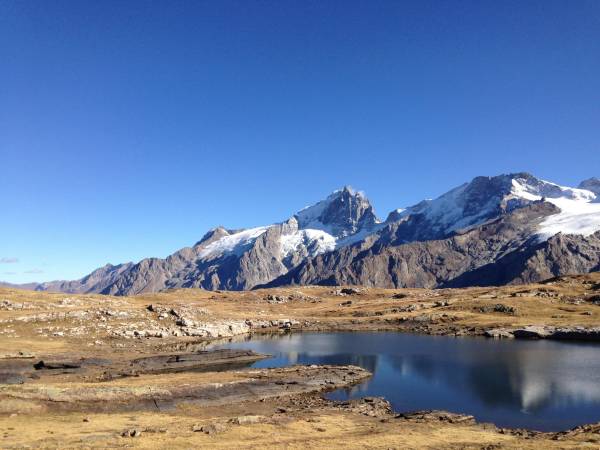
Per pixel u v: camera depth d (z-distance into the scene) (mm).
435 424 56688
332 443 43969
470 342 145875
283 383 81562
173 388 69000
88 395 61344
